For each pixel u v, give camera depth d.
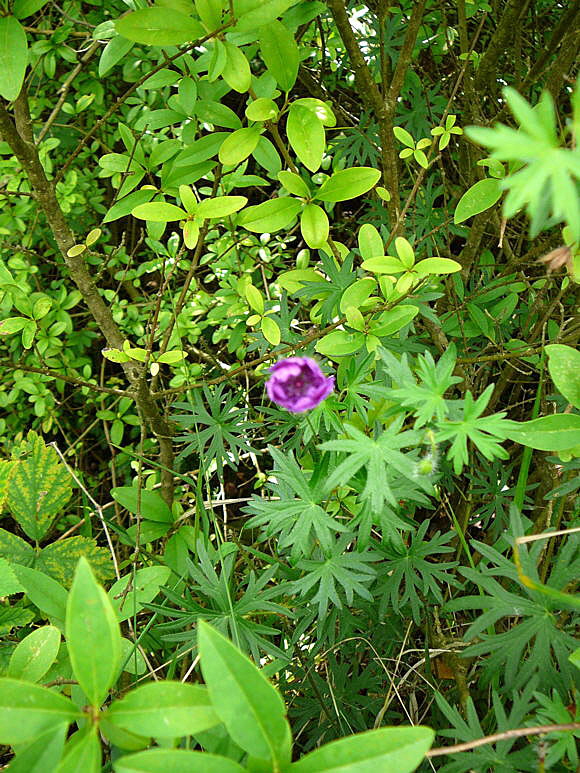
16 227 0.75
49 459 0.57
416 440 0.34
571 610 0.39
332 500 0.49
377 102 0.55
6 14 0.38
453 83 0.76
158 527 0.59
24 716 0.26
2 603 0.57
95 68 0.82
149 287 0.90
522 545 0.37
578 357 0.36
